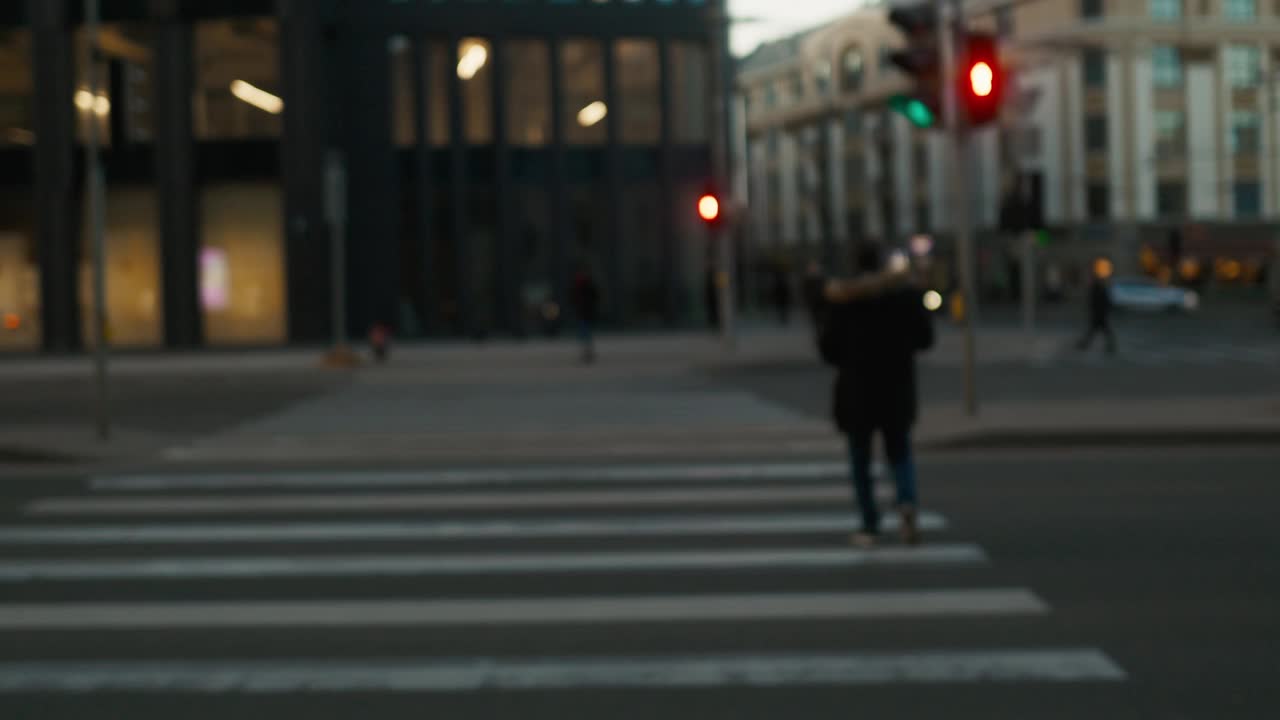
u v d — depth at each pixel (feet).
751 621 20.11
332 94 118.93
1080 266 213.25
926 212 238.89
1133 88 211.82
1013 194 80.94
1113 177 212.64
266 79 115.34
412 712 15.96
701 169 126.00
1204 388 62.85
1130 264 211.20
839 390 26.00
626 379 75.51
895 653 18.24
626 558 25.12
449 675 17.48
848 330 25.82
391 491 34.35
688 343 102.22
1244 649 18.28
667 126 124.57
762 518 29.43
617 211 123.65
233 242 116.78
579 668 17.74
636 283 124.57
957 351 95.25
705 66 126.62
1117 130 212.23
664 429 46.83
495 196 121.49
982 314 190.70
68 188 115.34
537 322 122.31
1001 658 17.93
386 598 22.03
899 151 244.63
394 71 119.85
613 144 123.24
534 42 122.31
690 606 21.13
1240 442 41.88
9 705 16.40
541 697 16.48
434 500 32.68
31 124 116.98
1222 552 25.08
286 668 17.92
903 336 25.73
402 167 120.47
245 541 27.35
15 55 116.67
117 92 46.06
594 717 15.67
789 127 279.90
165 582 23.45
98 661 18.35
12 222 117.91
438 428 49.21
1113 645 18.53
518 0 121.49
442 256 121.19
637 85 124.26
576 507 31.35
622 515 30.09
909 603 21.13
